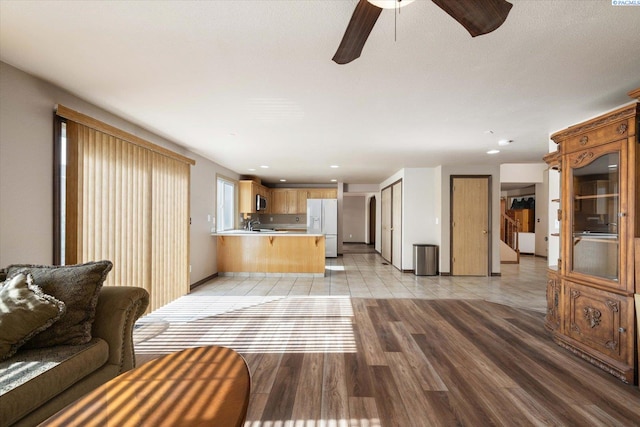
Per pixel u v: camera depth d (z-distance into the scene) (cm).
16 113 219
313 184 980
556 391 214
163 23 168
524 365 252
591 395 209
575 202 274
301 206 939
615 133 234
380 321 361
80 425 106
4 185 211
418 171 675
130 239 328
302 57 205
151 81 241
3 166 211
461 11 123
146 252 357
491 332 327
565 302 285
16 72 219
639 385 218
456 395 209
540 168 933
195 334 318
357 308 412
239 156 543
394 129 371
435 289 525
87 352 171
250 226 783
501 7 120
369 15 128
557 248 385
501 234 989
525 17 161
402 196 687
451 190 641
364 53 199
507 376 235
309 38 183
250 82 243
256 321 358
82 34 179
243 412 115
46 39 184
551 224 396
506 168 940
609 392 213
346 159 571
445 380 229
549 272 319
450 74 228
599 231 255
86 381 170
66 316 177
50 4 152
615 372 232
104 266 199
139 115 322
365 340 304
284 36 181
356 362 257
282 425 179
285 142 438
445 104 288
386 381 227
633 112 220
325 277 625
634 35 177
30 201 229
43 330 168
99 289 194
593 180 260
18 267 196
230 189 727
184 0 150
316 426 178
